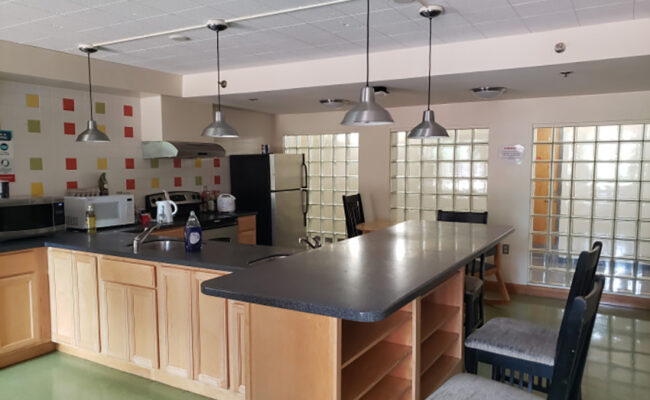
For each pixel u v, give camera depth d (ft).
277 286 5.56
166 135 14.92
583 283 5.65
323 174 19.47
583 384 9.59
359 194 17.89
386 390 6.50
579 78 11.65
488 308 14.46
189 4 8.34
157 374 9.62
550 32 9.96
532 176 15.56
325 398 5.34
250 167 18.24
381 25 9.55
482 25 9.55
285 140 20.35
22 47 10.96
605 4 8.29
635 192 14.23
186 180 17.01
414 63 11.49
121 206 13.15
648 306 14.26
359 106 8.28
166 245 10.16
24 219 10.71
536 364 6.29
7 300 10.23
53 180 13.00
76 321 10.53
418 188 17.44
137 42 10.88
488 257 16.26
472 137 16.37
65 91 13.17
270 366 5.75
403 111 17.33
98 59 12.55
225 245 10.08
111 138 14.40
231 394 8.55
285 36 10.42
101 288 9.97
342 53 12.08
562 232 15.39
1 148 11.79
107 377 9.87
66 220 12.66
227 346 8.45
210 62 13.08
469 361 6.84
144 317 9.39
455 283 8.39
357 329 6.29
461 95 14.52
